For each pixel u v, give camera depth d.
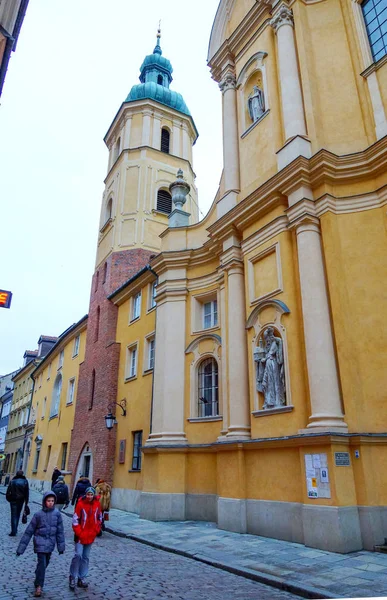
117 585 6.87
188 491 14.39
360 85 12.59
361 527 9.04
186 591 6.55
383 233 10.88
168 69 34.91
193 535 11.29
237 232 14.39
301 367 10.99
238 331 13.42
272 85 14.45
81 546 6.84
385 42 12.53
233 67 16.97
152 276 19.91
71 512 16.95
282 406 11.18
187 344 16.31
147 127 27.73
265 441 11.09
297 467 10.37
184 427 15.27
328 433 9.30
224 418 13.53
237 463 11.91
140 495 16.45
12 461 45.56
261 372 12.05
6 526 13.49
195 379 15.64
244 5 17.16
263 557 8.55
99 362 23.00
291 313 11.53
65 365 31.59
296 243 11.97
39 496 25.84
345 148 12.24
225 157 15.88
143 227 25.05
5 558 8.87
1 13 8.41
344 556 8.38
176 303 16.91
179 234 18.09
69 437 27.33
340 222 11.44
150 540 10.77
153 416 15.97
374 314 10.42
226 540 10.43
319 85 13.20
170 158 27.72
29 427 39.44
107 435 20.17
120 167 27.14
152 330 19.34
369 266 10.81
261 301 12.55
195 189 29.33
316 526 9.21
